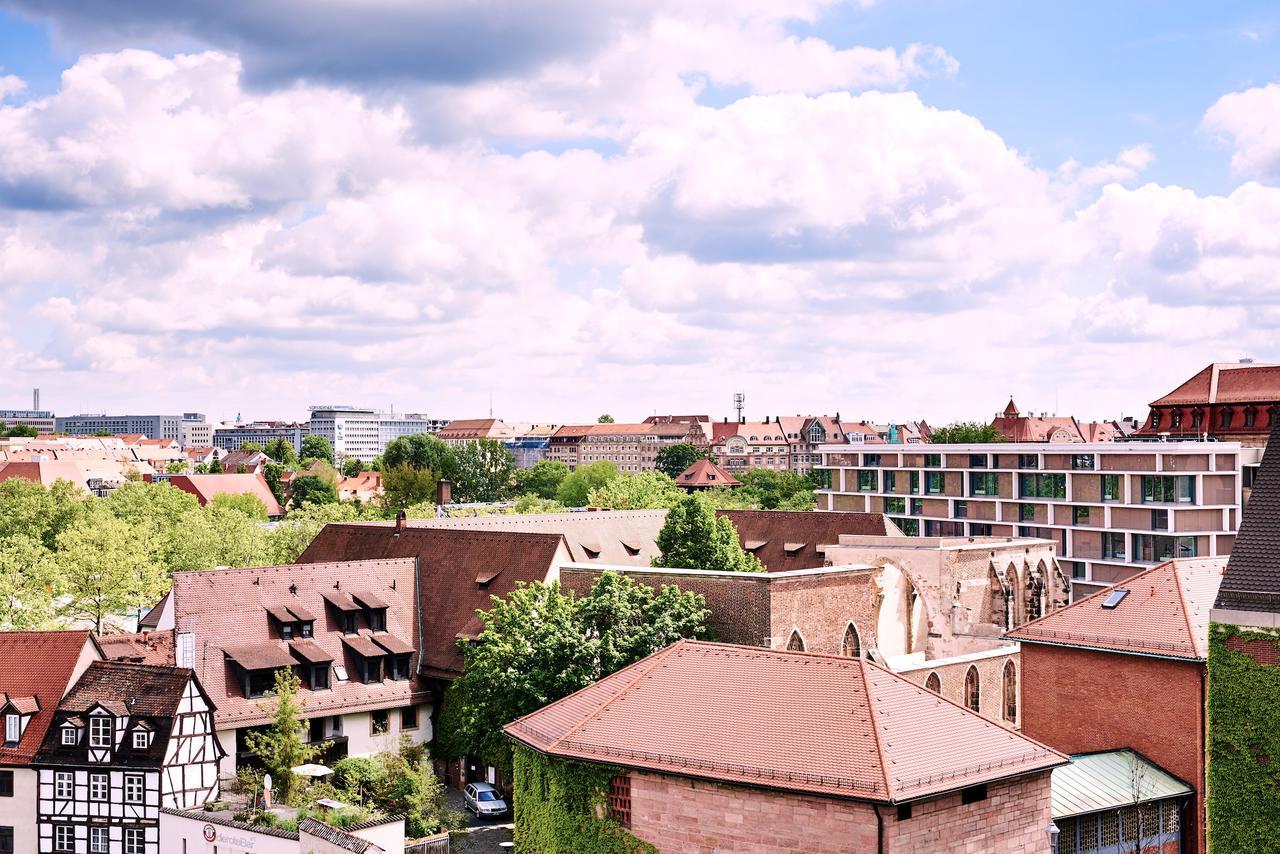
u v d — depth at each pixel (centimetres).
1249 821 4172
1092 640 5438
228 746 6731
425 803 6519
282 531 12825
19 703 6266
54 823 6203
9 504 13000
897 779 3772
